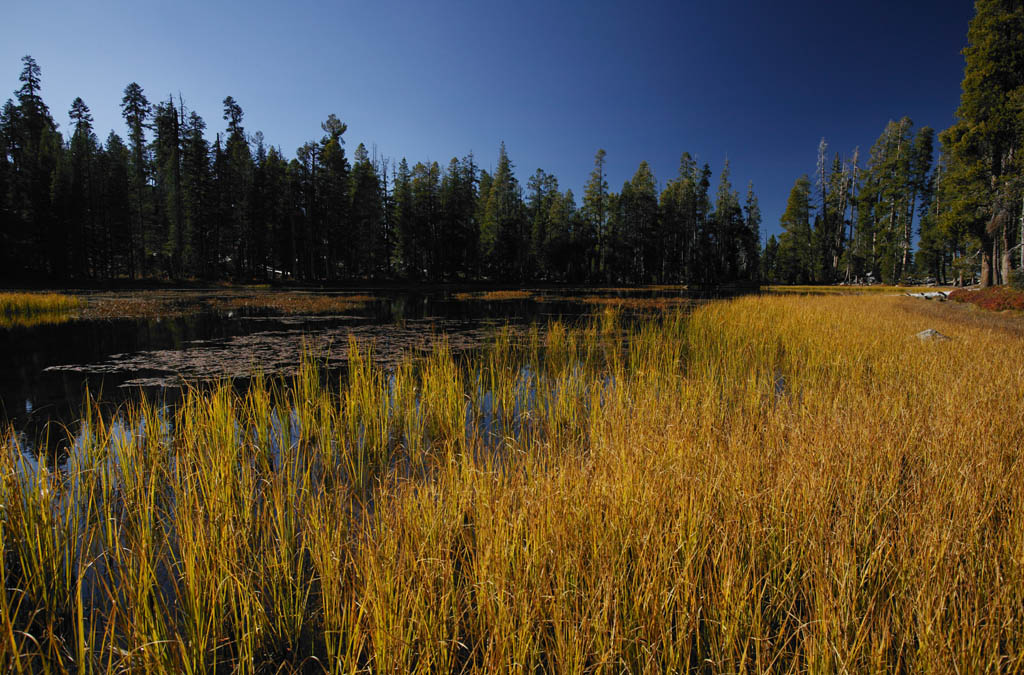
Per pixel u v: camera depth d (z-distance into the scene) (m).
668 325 12.02
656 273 55.97
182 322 15.08
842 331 9.42
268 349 9.92
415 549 2.51
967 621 1.81
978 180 22.94
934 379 5.55
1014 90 20.78
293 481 3.74
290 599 2.37
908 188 43.16
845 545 2.35
